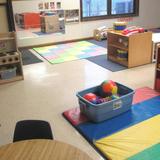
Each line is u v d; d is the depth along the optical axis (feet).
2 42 12.19
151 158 6.59
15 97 10.70
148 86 11.17
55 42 19.15
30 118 8.96
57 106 9.73
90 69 13.71
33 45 18.44
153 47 14.01
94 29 20.30
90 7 19.83
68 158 4.08
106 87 9.18
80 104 8.84
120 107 8.61
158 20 23.26
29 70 13.93
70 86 11.56
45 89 11.35
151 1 22.13
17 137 4.97
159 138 7.41
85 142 7.49
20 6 17.03
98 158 6.79
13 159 4.06
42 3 17.67
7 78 12.35
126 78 12.23
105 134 7.72
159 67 10.43
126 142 7.27
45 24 18.21
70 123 8.52
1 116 9.18
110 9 20.57
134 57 13.60
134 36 13.17
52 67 14.29
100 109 8.11
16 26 17.30
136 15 21.83
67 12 18.78
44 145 4.38
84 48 17.87
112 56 14.89
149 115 8.67
